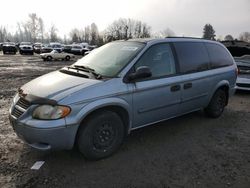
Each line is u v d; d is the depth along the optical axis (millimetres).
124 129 3945
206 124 5266
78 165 3537
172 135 4641
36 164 3527
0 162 3561
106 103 3506
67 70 4180
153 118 4246
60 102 3215
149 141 4355
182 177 3309
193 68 4781
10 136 4434
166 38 4535
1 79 11320
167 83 4234
